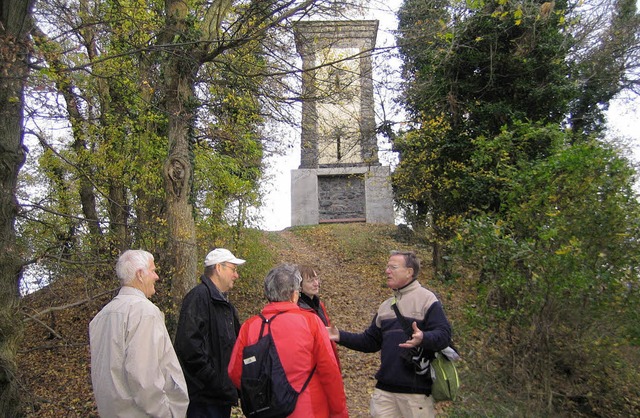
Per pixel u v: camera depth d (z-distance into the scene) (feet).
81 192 37.17
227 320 14.23
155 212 33.53
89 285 26.81
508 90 45.68
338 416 11.07
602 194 20.98
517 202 24.08
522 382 20.84
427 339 12.51
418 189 49.29
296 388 10.61
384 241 70.18
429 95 47.57
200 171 35.73
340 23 32.40
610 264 20.54
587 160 21.02
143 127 33.60
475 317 22.09
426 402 13.28
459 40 40.98
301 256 64.64
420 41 32.27
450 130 46.42
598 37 50.14
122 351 10.44
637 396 22.76
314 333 11.11
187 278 27.50
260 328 11.17
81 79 32.65
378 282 53.11
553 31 42.57
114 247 29.14
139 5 30.32
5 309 17.49
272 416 10.48
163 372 10.81
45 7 28.07
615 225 20.45
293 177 85.66
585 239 20.83
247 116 34.53
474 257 22.68
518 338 21.91
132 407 10.25
